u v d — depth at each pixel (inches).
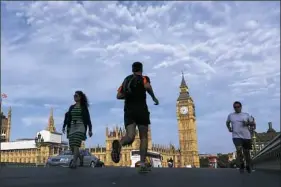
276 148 647.8
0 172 300.0
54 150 5551.2
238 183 264.8
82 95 438.0
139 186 222.5
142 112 295.1
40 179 249.4
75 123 428.1
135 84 295.4
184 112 7135.8
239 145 442.6
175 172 346.3
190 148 6904.5
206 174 334.6
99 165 1048.2
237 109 455.2
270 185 257.9
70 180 246.2
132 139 293.3
